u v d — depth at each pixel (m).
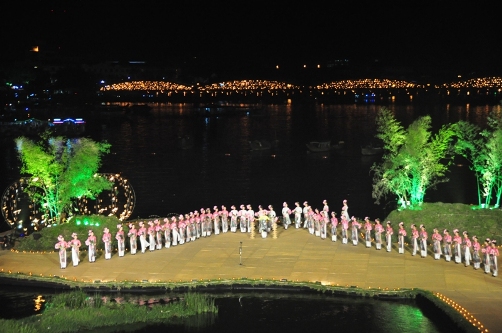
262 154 129.38
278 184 94.81
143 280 42.69
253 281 41.84
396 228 51.91
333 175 102.69
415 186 57.41
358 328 36.03
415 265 45.12
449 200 80.81
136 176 101.50
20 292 42.28
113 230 51.28
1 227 66.00
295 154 128.88
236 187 92.62
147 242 49.91
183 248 50.44
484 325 34.34
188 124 197.38
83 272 44.72
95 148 56.88
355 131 173.50
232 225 55.53
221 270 44.69
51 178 56.47
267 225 54.41
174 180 98.12
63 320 36.84
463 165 105.00
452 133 57.91
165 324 37.16
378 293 39.75
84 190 56.56
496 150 57.88
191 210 76.81
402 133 58.97
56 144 58.88
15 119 161.75
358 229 51.75
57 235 50.31
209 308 38.75
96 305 39.59
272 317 37.69
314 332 35.69
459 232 50.00
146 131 174.88
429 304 38.03
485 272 43.09
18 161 109.81
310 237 53.22
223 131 176.12
